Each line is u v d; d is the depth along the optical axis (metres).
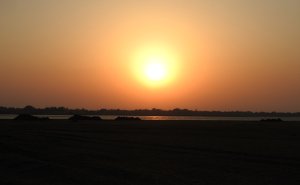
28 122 106.88
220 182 25.06
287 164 31.42
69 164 32.66
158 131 71.38
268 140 51.97
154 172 28.55
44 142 49.47
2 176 27.91
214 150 40.62
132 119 163.62
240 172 28.23
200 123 117.44
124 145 46.00
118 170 29.50
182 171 28.83
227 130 75.06
